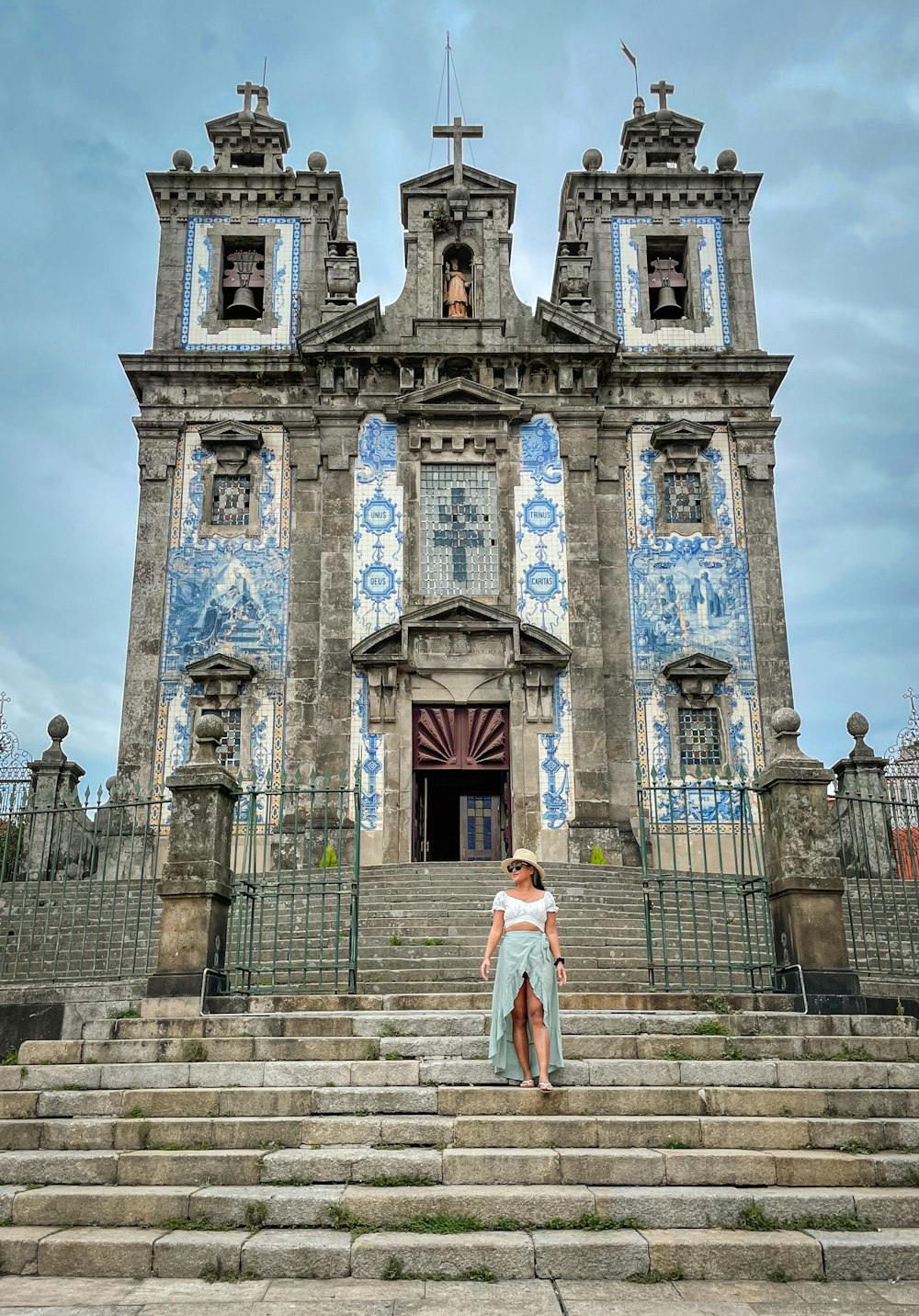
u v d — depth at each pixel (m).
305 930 12.15
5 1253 6.81
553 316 25.14
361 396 25.16
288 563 24.38
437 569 24.27
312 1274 6.65
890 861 17.08
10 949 15.67
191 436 25.22
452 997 10.75
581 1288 6.41
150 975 12.21
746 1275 6.64
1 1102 8.74
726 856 22.81
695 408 25.59
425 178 26.55
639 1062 8.90
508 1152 7.70
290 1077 8.95
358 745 23.12
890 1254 6.70
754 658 24.16
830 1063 9.08
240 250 27.20
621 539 24.75
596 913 16.80
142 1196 7.28
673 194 27.25
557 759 23.19
